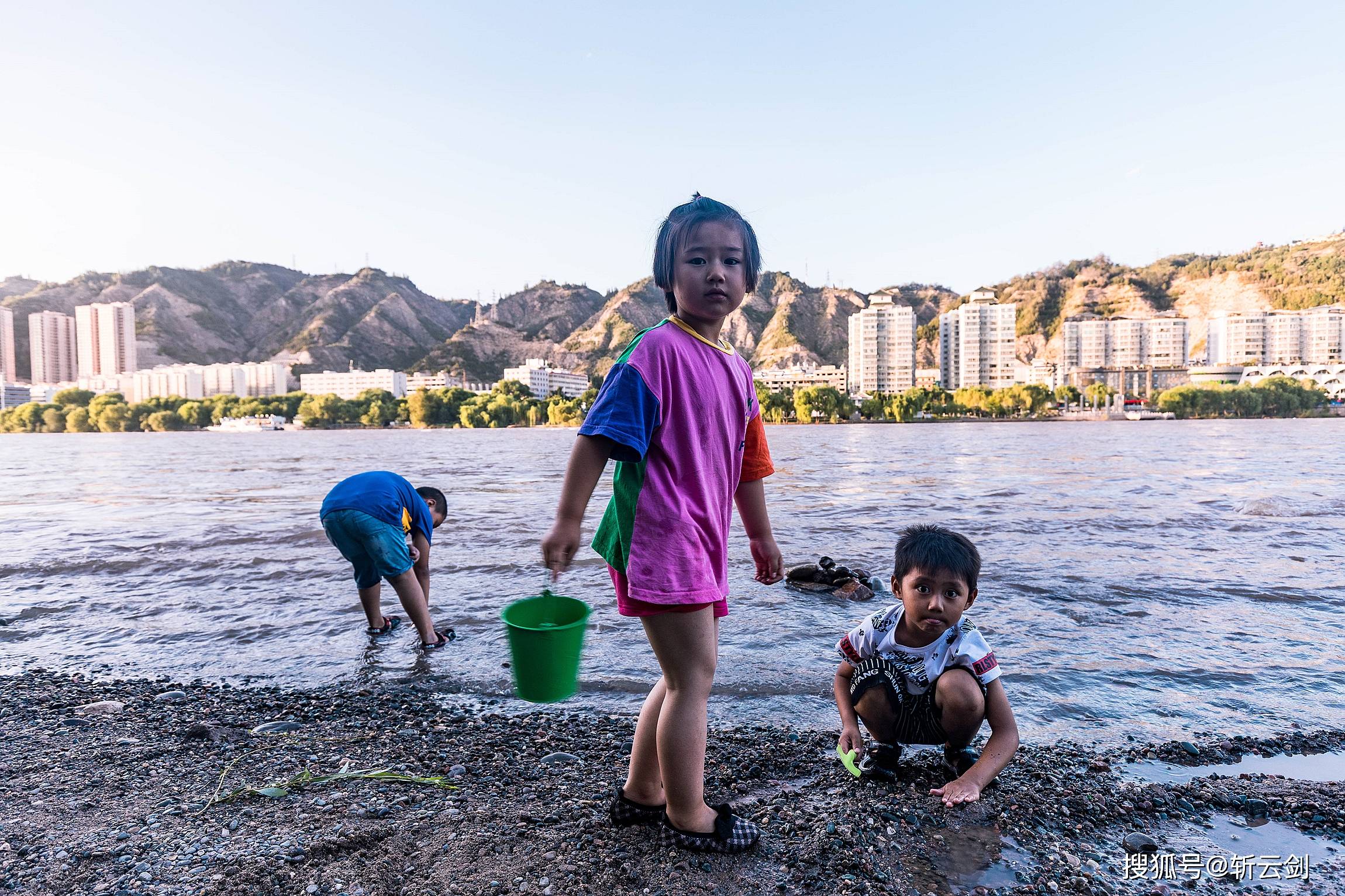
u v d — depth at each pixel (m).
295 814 2.67
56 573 8.02
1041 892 2.20
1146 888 2.26
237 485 21.34
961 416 160.25
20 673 4.86
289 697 4.28
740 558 8.73
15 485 22.11
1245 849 2.50
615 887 2.17
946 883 2.24
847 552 9.14
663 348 2.20
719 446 2.29
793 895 2.15
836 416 153.25
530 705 4.12
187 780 3.02
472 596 6.81
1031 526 10.92
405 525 5.50
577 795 2.83
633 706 4.09
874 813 2.62
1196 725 3.72
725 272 2.28
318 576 7.81
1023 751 3.34
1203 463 27.05
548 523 12.16
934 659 2.96
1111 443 48.66
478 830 2.53
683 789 2.31
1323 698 4.06
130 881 2.20
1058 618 5.75
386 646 5.34
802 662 4.81
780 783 3.04
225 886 2.17
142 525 11.90
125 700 4.23
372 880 2.21
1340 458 29.98
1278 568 7.63
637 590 2.11
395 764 3.20
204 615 6.23
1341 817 2.71
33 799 2.83
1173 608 6.04
